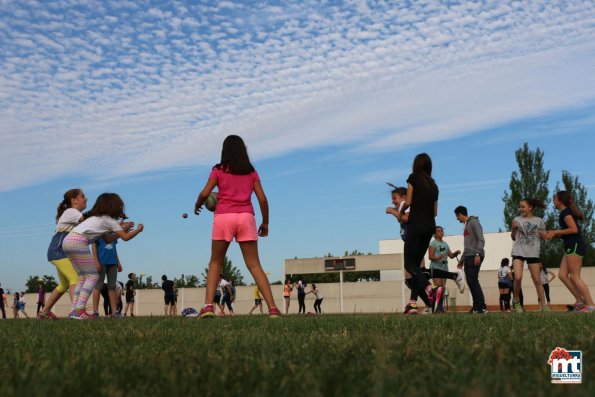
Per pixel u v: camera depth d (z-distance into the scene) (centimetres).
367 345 276
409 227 811
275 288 3073
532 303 2623
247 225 692
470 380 173
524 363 215
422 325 446
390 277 3681
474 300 1127
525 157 3759
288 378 182
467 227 1129
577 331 366
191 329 446
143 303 3225
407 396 154
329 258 2862
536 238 1029
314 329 430
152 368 213
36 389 167
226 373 193
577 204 3697
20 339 373
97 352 274
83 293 792
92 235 791
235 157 696
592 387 161
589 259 3625
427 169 818
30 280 4662
